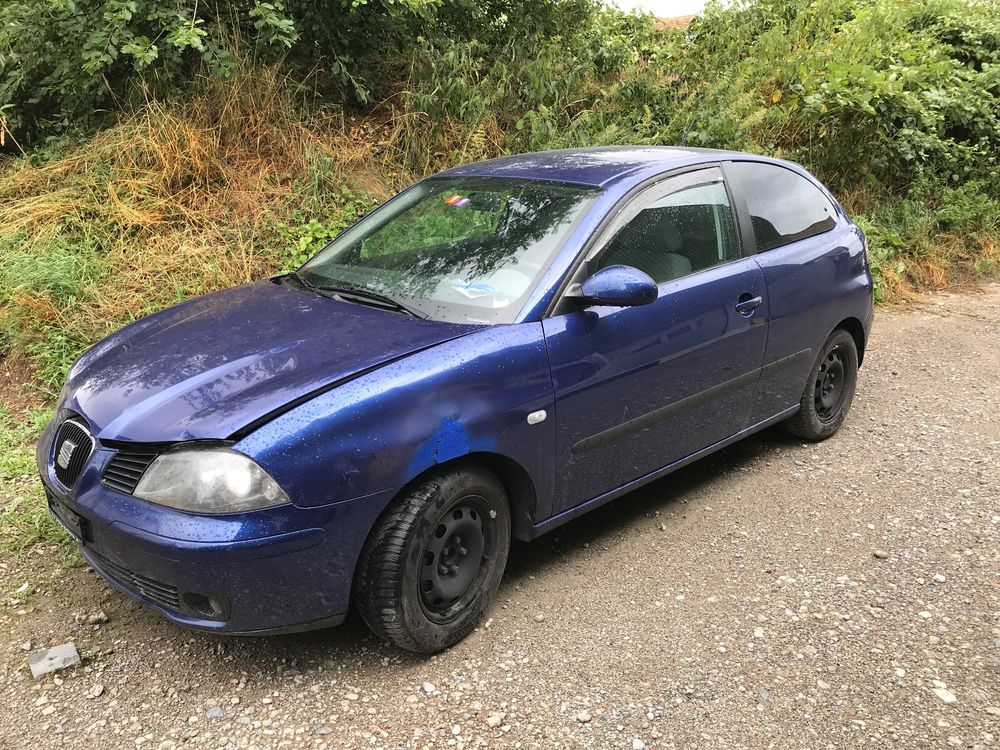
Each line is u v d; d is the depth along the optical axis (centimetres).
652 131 782
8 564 326
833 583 327
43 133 688
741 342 374
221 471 234
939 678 272
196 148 623
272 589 241
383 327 294
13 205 603
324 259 379
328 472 241
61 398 305
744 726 250
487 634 292
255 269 581
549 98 773
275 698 258
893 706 259
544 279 305
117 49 639
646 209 342
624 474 340
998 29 1058
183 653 279
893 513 384
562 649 284
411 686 265
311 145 667
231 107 653
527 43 809
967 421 497
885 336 672
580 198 334
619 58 830
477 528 286
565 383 299
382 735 244
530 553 347
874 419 501
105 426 258
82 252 562
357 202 643
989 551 351
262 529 234
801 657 282
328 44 720
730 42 905
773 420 420
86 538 261
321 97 729
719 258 371
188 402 254
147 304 535
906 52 949
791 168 444
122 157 624
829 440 470
